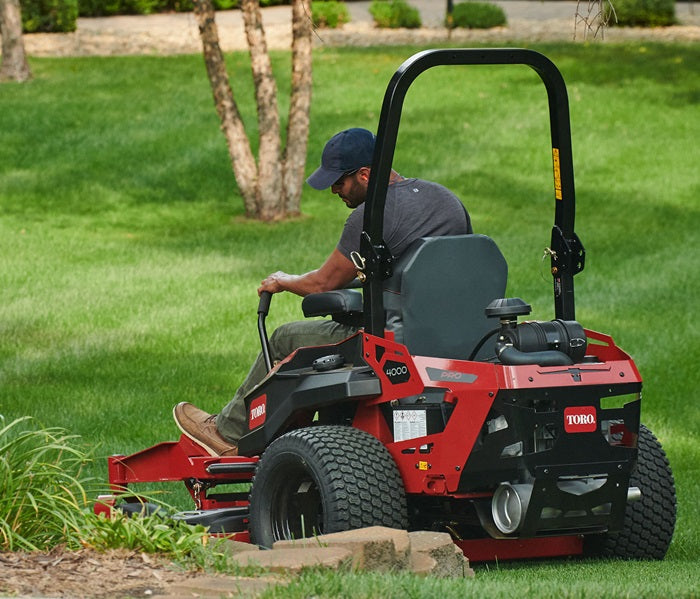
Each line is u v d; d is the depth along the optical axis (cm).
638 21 9019
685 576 1266
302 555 1091
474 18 8994
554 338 1296
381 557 1110
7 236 4581
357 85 7238
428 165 5791
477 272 1378
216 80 4972
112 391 2567
